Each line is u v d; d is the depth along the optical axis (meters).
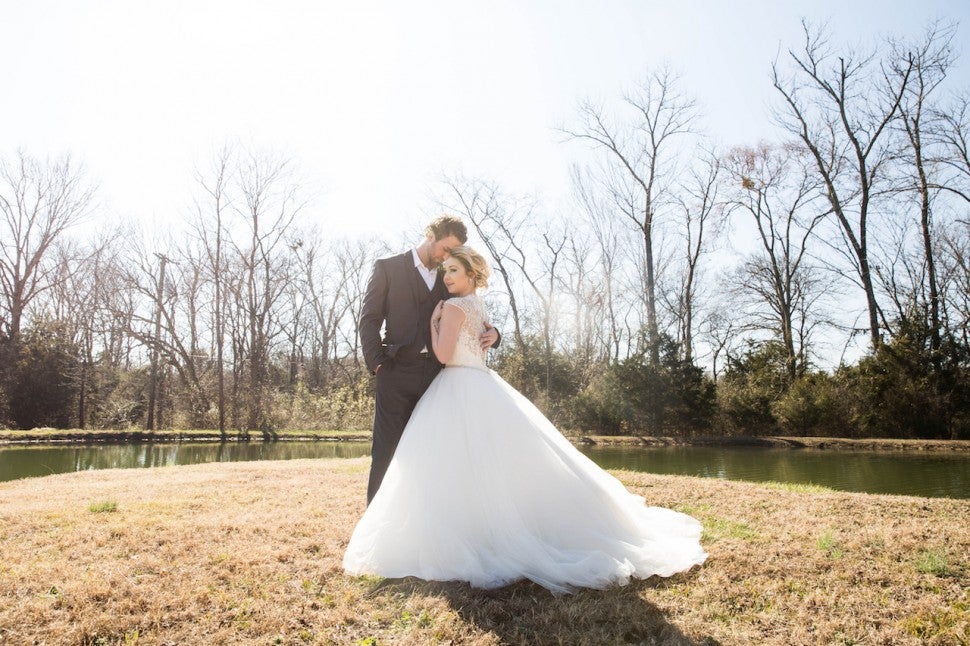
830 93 21.50
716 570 2.92
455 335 3.03
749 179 23.80
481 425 2.86
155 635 2.12
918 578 2.86
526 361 23.67
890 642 2.19
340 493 5.26
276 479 6.52
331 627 2.23
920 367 17.78
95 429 22.61
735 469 10.50
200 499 4.87
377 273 3.27
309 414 24.30
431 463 2.81
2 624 2.16
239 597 2.48
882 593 2.67
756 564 3.01
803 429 18.84
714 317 30.11
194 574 2.73
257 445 18.00
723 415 19.92
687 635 2.21
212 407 24.12
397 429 3.22
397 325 3.26
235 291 25.03
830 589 2.71
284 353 35.09
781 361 22.02
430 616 2.30
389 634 2.18
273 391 24.23
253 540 3.34
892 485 8.28
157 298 24.81
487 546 2.69
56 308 27.52
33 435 18.16
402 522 2.76
